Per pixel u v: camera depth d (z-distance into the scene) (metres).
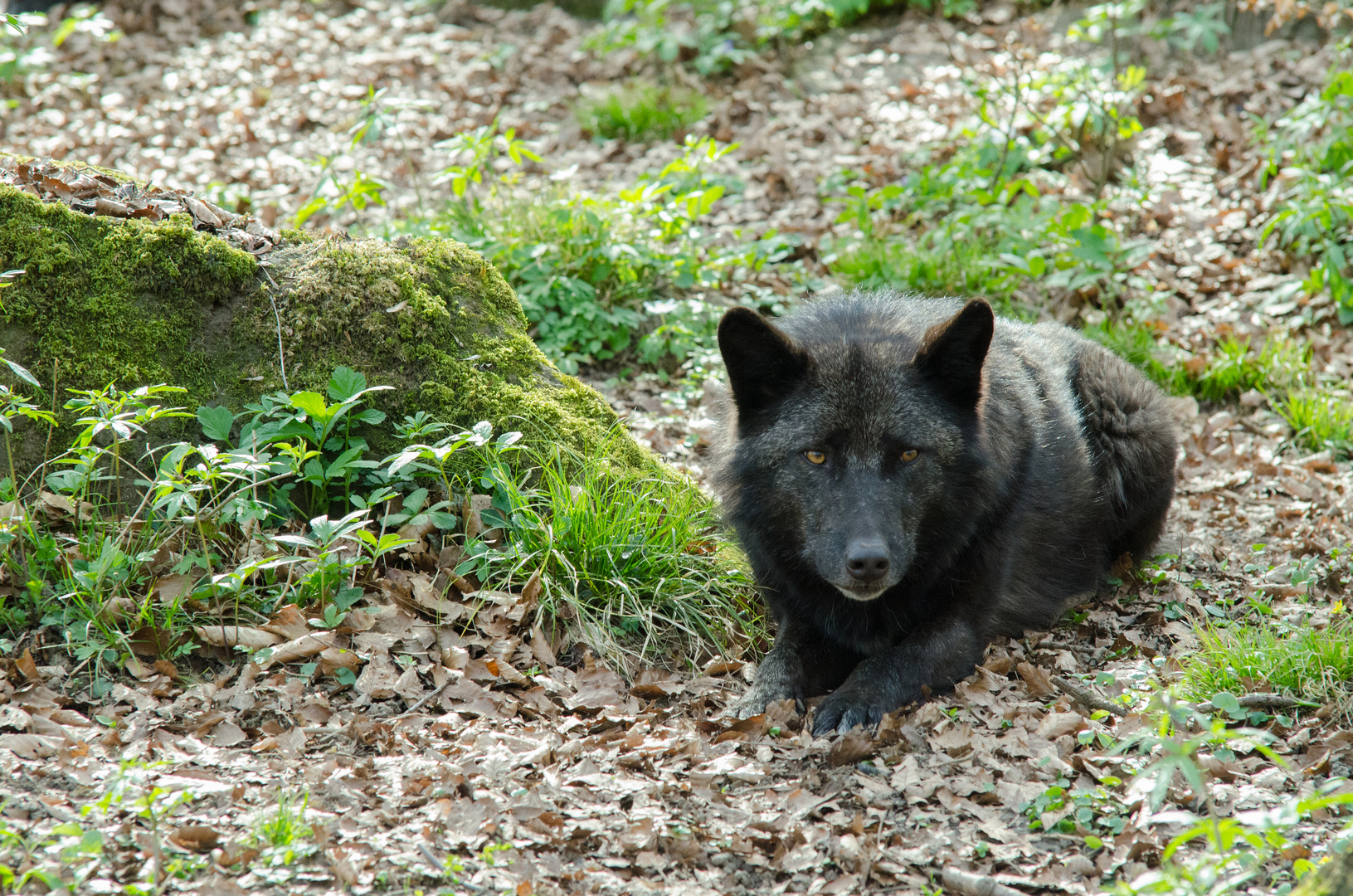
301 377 7.07
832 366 6.27
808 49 18.66
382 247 7.62
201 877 4.37
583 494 6.92
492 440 7.26
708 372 10.05
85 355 6.71
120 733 5.30
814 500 6.19
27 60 16.42
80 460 5.99
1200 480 9.63
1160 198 13.16
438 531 6.93
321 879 4.41
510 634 6.45
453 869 4.52
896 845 4.89
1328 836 4.82
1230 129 14.33
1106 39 16.83
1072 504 7.71
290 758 5.29
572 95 17.34
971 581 6.76
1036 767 5.45
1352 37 14.25
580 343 10.41
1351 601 7.33
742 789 5.36
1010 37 15.52
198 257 7.00
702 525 7.63
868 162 14.48
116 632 5.79
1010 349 7.77
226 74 17.66
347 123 15.34
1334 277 11.05
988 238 12.41
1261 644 6.34
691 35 18.30
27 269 6.70
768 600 7.07
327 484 6.89
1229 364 10.79
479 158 11.45
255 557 6.38
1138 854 4.73
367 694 5.84
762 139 15.30
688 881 4.64
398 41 19.53
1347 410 9.99
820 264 12.17
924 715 6.02
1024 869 4.70
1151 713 5.71
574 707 5.99
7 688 5.48
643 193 11.02
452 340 7.50
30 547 6.13
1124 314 11.61
